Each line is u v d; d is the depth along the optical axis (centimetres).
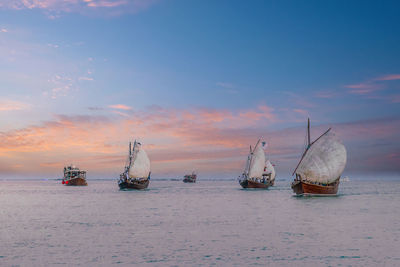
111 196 10094
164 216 5028
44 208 6388
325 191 9212
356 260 2502
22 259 2538
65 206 6781
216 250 2802
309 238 3266
